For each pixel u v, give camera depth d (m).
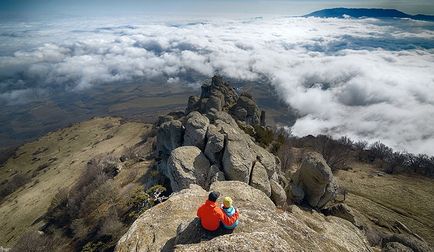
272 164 43.00
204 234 12.10
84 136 160.12
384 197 74.19
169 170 40.19
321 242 13.69
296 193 41.78
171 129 51.75
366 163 109.25
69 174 95.06
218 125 46.28
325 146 102.56
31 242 50.75
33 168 135.12
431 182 90.19
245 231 12.16
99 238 43.09
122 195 51.53
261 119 100.00
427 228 60.25
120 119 188.88
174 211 17.80
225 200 12.17
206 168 39.44
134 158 73.44
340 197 69.06
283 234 12.30
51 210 66.25
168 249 13.97
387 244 33.72
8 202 92.12
